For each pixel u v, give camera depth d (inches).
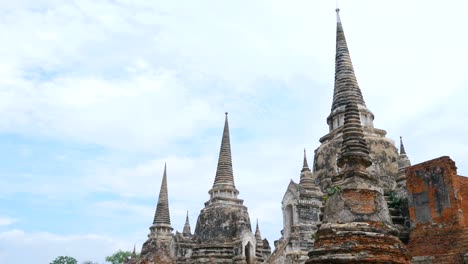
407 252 720.3
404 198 1123.3
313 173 1531.7
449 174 973.2
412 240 1002.1
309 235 1475.1
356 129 823.1
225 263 1717.5
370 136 1424.7
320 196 1441.9
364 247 681.6
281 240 1615.4
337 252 689.0
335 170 1395.2
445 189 973.8
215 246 1755.7
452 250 926.4
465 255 884.0
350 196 742.5
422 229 992.2
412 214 1021.2
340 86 1518.2
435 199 986.7
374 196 751.7
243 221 1813.5
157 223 2144.4
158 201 2226.9
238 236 1755.7
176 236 2068.2
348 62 1547.7
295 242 1461.6
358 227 704.4
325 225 735.7
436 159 1004.6
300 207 1517.0
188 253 2012.8
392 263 677.3
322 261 695.1
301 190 1545.3
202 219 1860.2
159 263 1914.4
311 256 725.9
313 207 1512.1
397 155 1411.2
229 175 2010.3
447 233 946.7
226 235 1786.4
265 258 1867.6
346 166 790.5
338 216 733.9
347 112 846.5
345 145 812.0
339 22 1622.8
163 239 2049.7
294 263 1416.1
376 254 678.5
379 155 1371.8
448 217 954.7
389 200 1151.6
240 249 1699.1
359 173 768.9
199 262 1729.8
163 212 2186.3
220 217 1825.8
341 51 1566.2
